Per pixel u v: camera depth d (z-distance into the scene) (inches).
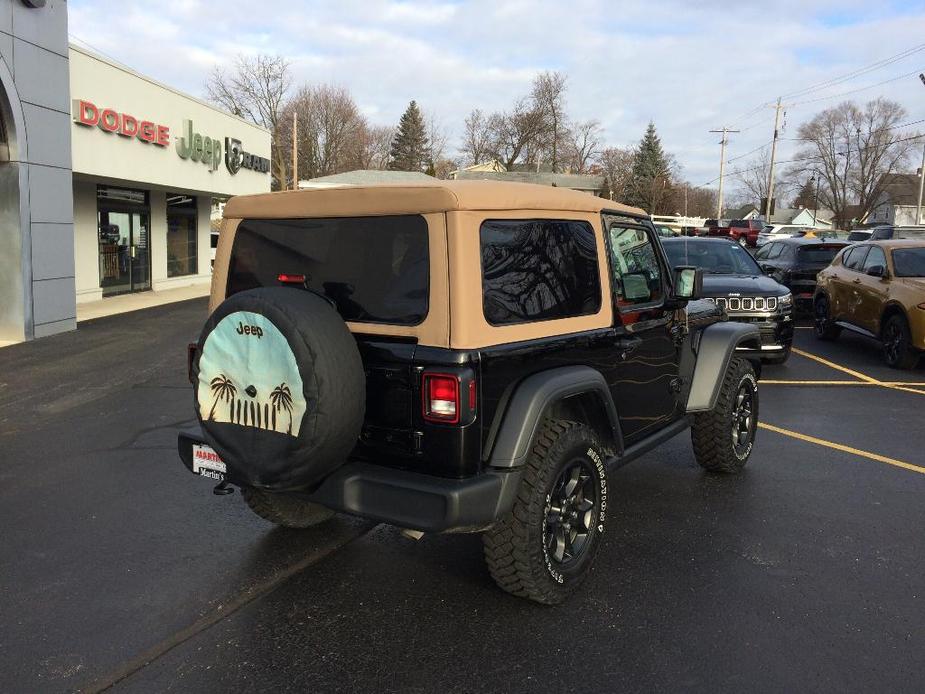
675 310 193.9
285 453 125.5
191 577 156.7
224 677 121.4
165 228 874.1
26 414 295.6
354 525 186.2
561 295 149.6
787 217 3993.6
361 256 136.3
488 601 147.3
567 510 147.5
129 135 674.2
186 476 221.9
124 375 373.1
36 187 483.5
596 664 125.3
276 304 124.5
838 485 216.7
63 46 506.9
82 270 705.0
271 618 140.3
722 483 217.9
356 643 131.6
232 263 156.3
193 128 815.7
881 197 3523.6
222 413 132.3
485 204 129.8
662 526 184.7
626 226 175.2
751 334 222.2
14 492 207.3
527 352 136.9
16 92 458.0
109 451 246.8
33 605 144.3
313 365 121.6
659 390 189.5
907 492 210.7
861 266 460.8
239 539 176.7
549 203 146.3
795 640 132.6
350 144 3218.5
